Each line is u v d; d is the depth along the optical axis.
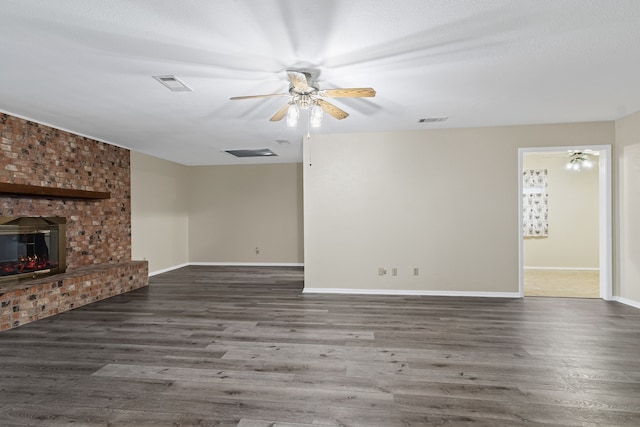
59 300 3.82
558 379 2.27
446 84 2.92
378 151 4.72
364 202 4.76
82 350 2.76
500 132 4.47
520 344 2.87
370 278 4.76
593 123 4.27
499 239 4.50
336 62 2.48
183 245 7.54
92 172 4.88
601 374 2.33
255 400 2.03
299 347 2.82
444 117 4.00
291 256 7.55
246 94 3.11
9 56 2.34
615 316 3.63
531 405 1.97
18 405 1.98
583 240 6.91
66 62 2.44
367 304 4.18
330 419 1.85
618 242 4.23
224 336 3.08
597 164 6.84
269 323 3.45
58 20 1.91
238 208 7.68
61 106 3.43
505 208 4.48
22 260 3.93
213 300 4.41
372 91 2.48
